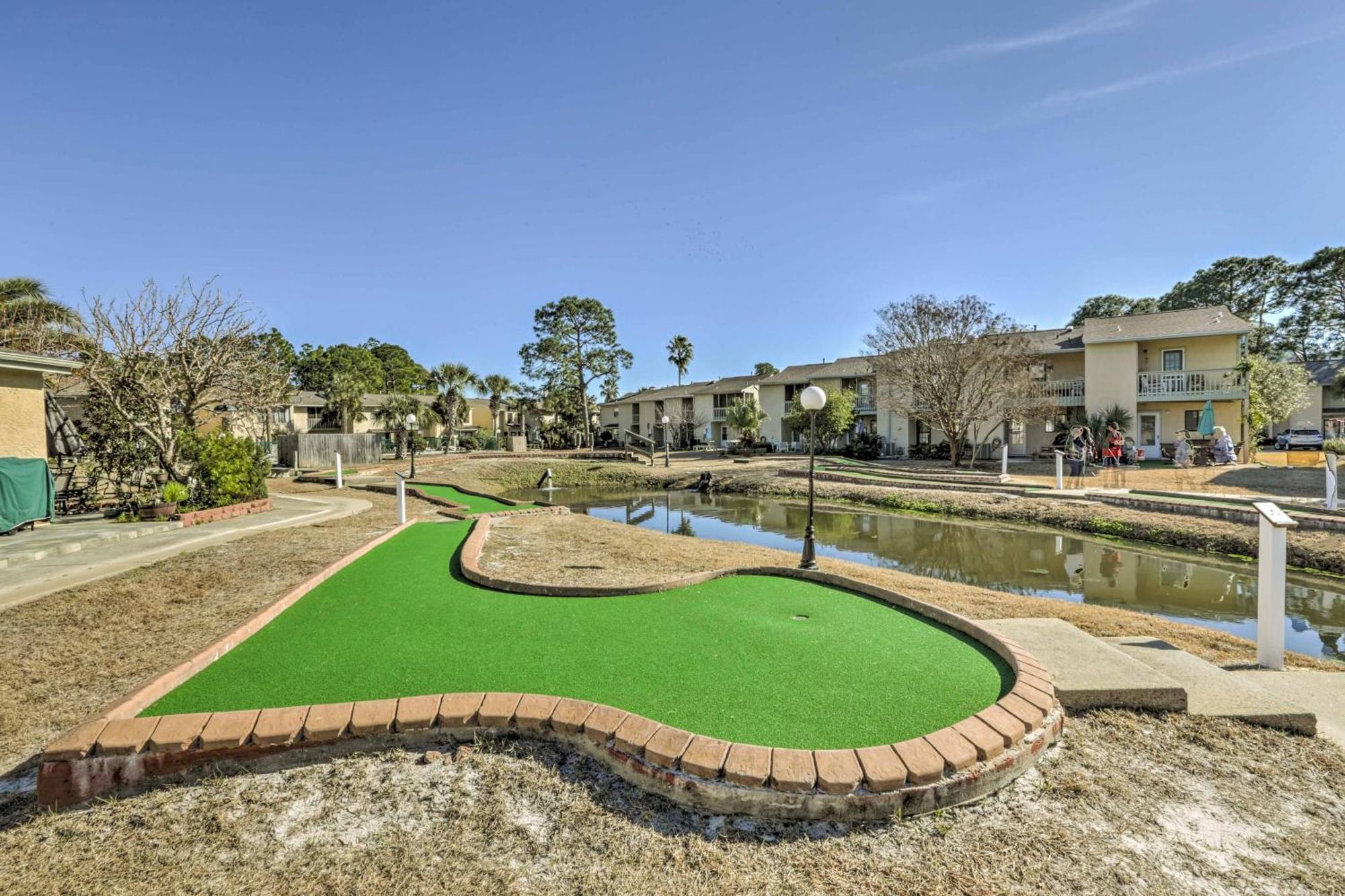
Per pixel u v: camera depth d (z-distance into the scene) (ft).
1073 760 10.65
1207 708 12.48
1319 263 131.13
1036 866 8.20
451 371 149.28
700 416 154.30
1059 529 46.98
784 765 9.13
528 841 8.66
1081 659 13.88
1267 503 16.98
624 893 7.73
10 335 53.83
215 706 11.27
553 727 10.63
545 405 163.84
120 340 46.78
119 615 18.69
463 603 18.24
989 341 79.77
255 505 44.01
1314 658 20.36
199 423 60.18
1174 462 73.82
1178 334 79.92
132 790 9.82
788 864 8.18
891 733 10.27
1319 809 9.64
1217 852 8.57
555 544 33.40
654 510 66.64
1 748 11.32
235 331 55.77
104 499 43.91
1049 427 89.56
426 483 71.36
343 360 195.31
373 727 10.53
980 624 15.14
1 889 7.92
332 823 9.08
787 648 14.16
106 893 7.86
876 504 63.00
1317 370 126.52
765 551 36.47
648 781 9.57
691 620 16.38
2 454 34.40
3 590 21.09
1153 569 34.99
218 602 20.03
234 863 8.35
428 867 8.21
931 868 8.14
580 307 162.71
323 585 20.51
